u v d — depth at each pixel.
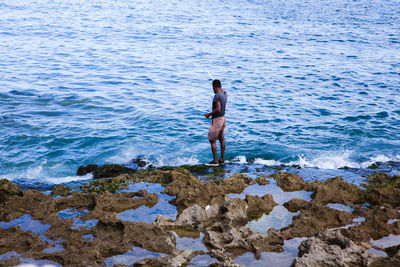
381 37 28.05
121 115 12.75
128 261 5.33
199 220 6.34
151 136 11.05
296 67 19.64
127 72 18.25
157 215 6.68
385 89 15.95
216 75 17.92
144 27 30.95
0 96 14.18
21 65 18.88
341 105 13.94
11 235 5.85
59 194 7.55
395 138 11.00
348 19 37.09
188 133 11.30
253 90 15.70
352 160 9.61
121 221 6.07
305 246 5.52
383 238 5.96
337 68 19.44
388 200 7.24
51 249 5.59
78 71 18.20
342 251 5.29
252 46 24.92
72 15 36.22
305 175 8.61
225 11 41.69
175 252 5.47
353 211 6.86
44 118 12.30
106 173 8.74
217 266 5.08
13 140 10.59
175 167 9.02
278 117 12.69
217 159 9.36
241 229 6.05
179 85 16.39
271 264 5.30
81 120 12.22
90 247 5.52
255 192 7.67
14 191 7.45
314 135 11.20
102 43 24.80
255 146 10.39
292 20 36.22
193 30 30.11
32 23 31.08
